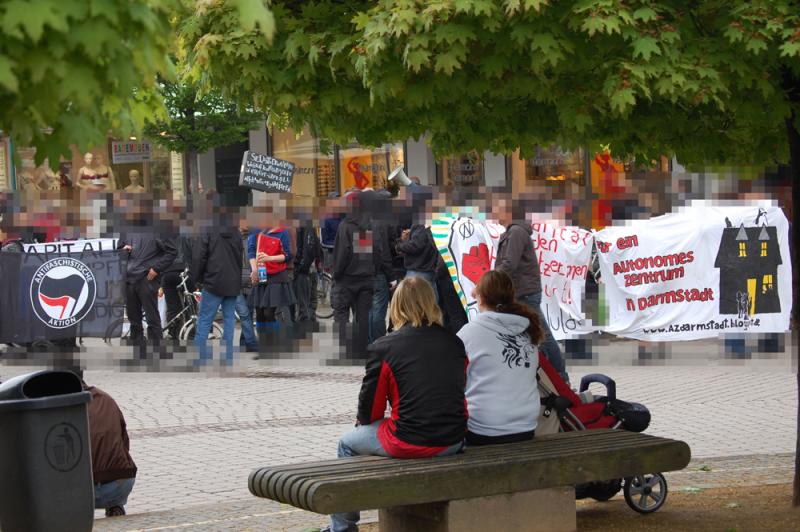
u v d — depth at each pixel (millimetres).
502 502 7625
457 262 15820
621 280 17812
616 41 6680
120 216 17688
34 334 16578
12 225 17594
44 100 3857
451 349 7688
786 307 17766
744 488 9438
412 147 28172
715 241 17688
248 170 22016
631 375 15883
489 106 8148
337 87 7512
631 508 8594
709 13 6938
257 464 10945
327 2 7539
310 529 8445
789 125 8148
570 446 7945
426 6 6398
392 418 7652
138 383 15852
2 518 7277
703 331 17750
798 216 8445
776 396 14141
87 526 7414
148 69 4113
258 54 7414
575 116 7035
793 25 6637
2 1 3568
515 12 6359
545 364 8820
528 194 13305
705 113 8219
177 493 9891
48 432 7199
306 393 14766
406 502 7121
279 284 18719
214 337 19953
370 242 16859
